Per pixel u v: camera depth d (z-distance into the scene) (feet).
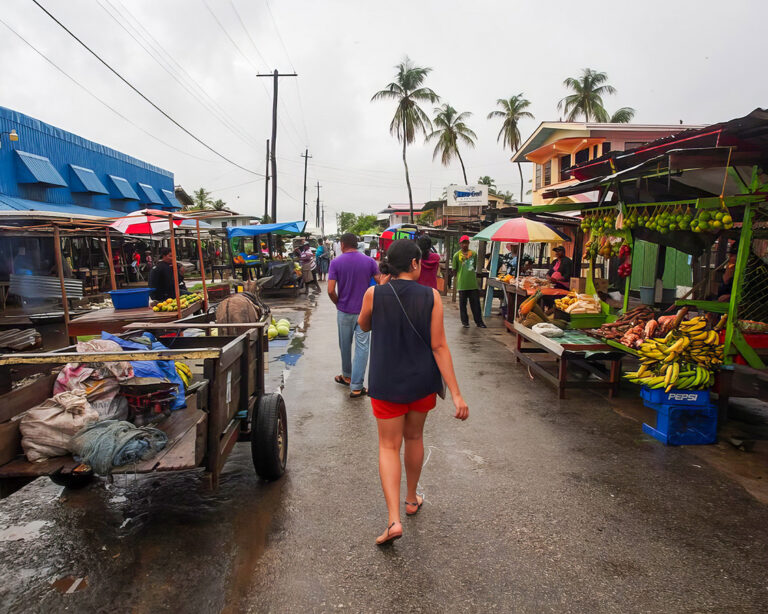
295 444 15.35
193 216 25.54
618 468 13.57
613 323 20.38
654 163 16.16
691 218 16.72
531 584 8.95
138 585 8.92
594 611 8.29
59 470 9.16
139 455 9.32
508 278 36.14
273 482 12.87
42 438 9.50
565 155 73.00
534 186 84.17
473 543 10.19
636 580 9.04
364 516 11.22
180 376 13.28
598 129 63.98
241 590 8.80
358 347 19.61
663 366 15.01
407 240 10.30
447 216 103.04
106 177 70.49
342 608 8.36
